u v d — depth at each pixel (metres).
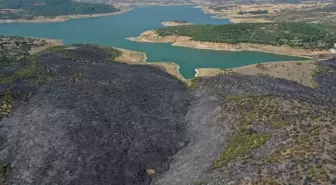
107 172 75.69
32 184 71.31
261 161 66.81
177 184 70.19
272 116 82.88
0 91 104.62
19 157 78.19
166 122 98.75
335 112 82.19
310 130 72.56
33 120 90.81
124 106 104.62
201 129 92.31
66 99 103.19
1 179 72.19
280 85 128.88
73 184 71.69
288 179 58.97
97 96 108.00
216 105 102.69
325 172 58.44
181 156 82.50
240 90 119.94
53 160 77.19
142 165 79.56
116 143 85.12
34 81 114.19
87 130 87.94
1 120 91.50
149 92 119.75
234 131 83.25
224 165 69.81
